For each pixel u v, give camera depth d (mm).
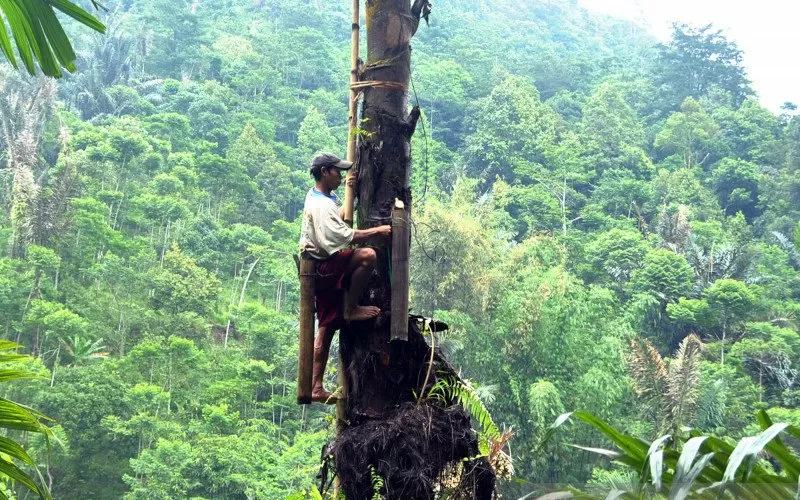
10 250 53469
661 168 84875
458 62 107438
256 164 77562
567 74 111312
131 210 65188
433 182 67625
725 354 44938
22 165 57594
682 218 60594
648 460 2797
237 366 47938
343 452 3748
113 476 37875
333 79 102438
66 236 55250
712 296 49031
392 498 3643
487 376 34438
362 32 64438
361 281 3912
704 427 25594
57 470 36625
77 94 82625
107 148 66562
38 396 38531
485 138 80125
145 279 55719
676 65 106688
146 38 96125
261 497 36031
